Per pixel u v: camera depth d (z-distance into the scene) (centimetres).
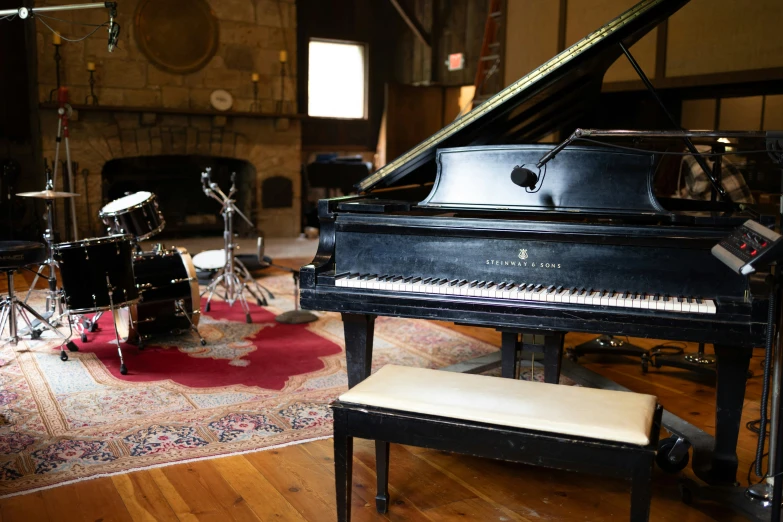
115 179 924
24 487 264
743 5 556
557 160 269
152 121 888
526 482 275
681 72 611
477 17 1090
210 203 1013
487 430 206
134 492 262
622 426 200
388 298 268
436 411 214
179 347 461
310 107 1148
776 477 208
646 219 272
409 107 1145
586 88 335
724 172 422
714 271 238
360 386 233
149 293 448
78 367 418
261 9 955
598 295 243
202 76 928
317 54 1141
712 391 382
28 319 513
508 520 246
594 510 253
